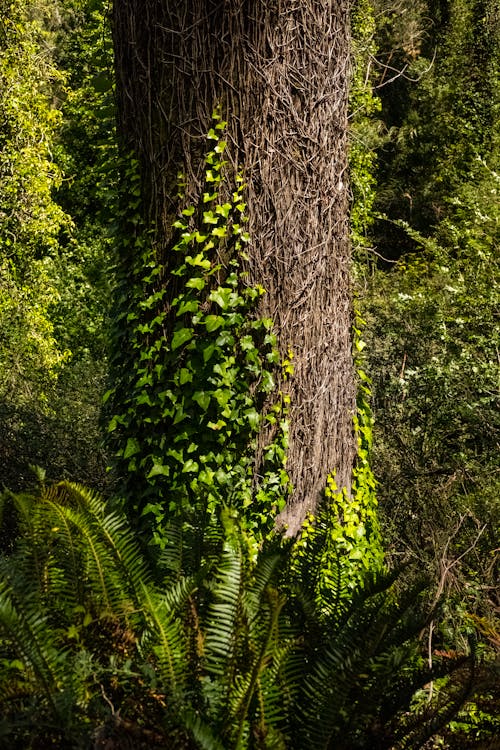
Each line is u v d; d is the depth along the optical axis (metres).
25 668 2.32
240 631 2.36
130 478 4.36
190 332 4.16
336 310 4.53
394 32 24.06
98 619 2.50
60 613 2.61
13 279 14.36
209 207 4.14
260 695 2.25
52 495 2.93
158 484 4.25
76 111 21.25
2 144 14.11
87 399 7.89
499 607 4.13
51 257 20.69
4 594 2.33
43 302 14.81
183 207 4.17
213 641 2.40
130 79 4.27
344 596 3.32
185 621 2.50
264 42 4.07
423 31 23.89
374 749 2.35
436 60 24.06
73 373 9.52
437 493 5.35
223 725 2.25
